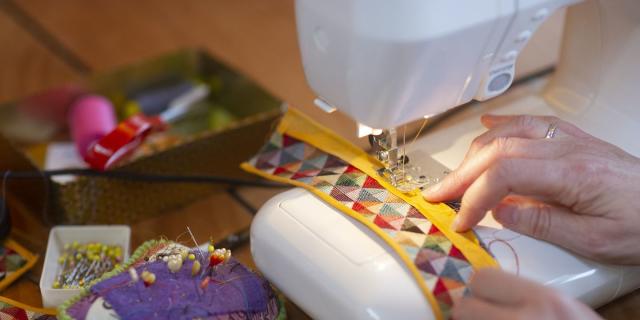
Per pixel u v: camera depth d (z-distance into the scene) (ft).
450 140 3.09
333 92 2.51
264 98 4.03
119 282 2.46
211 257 2.54
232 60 4.66
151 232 3.34
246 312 2.45
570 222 2.51
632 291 2.79
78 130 4.00
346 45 2.31
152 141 3.98
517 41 2.55
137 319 2.33
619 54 3.08
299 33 2.53
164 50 4.86
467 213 2.49
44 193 3.33
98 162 3.27
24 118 4.18
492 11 2.35
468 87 2.61
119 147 3.32
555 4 2.52
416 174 2.85
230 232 3.32
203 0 5.45
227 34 4.98
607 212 2.45
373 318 2.29
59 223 3.39
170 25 5.14
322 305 2.42
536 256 2.51
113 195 3.34
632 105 3.08
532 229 2.56
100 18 5.32
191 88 4.40
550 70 4.12
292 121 3.11
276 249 2.56
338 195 2.68
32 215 3.51
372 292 2.31
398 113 2.49
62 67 4.80
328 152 2.96
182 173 3.49
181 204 3.52
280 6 5.33
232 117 4.28
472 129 3.15
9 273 3.11
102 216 3.38
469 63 2.49
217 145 3.53
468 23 2.32
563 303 2.08
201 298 2.43
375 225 2.50
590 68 3.19
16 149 3.41
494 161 2.51
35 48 5.00
